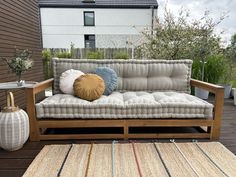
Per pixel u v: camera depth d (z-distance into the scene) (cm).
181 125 231
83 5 1098
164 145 217
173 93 273
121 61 301
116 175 164
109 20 1120
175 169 173
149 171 169
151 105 224
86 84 246
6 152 204
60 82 273
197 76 454
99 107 222
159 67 299
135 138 234
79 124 227
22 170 174
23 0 436
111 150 205
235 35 505
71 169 172
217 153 200
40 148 212
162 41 547
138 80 297
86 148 209
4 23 350
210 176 163
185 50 521
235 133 255
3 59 312
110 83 273
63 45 1130
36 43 517
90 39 1133
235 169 173
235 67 470
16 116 201
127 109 224
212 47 500
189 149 208
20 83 282
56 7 1102
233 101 416
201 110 228
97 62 300
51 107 221
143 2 1116
